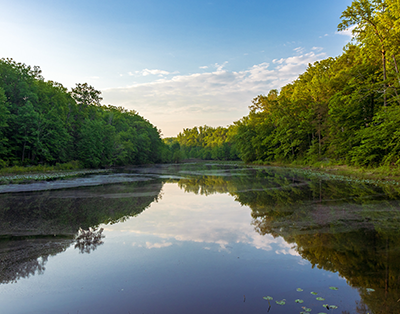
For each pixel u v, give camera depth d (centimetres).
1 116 3123
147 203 1210
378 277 445
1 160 3198
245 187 1750
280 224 793
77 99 5372
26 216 941
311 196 1278
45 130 3866
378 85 2558
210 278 456
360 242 612
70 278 461
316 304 368
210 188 1755
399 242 605
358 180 1939
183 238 685
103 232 745
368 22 2381
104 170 4253
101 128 5244
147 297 395
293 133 4819
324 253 556
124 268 501
